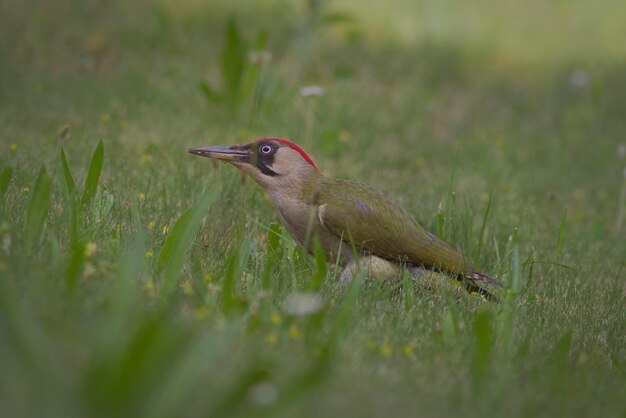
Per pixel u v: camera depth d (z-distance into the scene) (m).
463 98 19.42
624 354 9.39
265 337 7.68
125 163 13.09
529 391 7.66
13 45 17.77
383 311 9.10
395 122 17.17
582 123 18.69
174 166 13.23
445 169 15.62
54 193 10.95
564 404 7.39
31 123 14.58
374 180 14.32
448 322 8.39
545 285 11.19
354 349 7.82
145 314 7.24
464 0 26.11
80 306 7.34
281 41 19.81
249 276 8.88
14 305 6.02
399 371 7.62
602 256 12.93
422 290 10.46
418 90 18.86
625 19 26.62
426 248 10.59
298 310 7.76
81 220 9.55
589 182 16.23
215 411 5.86
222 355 7.01
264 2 21.86
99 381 5.73
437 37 22.08
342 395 6.82
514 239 11.71
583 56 23.12
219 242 10.54
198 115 15.99
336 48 20.27
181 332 6.32
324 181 10.65
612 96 20.66
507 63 21.84
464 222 12.32
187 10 20.72
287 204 10.51
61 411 5.76
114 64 17.97
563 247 12.77
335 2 23.30
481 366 7.32
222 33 19.97
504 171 15.86
